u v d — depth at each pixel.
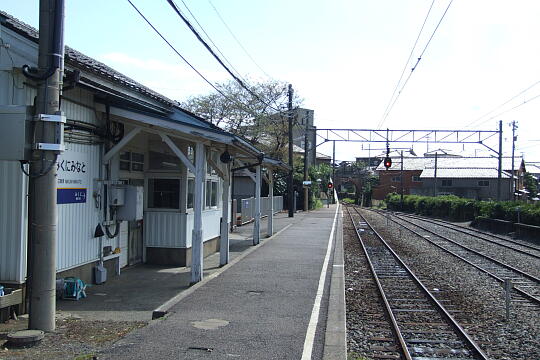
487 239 23.17
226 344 6.23
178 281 11.14
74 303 8.98
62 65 6.49
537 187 89.38
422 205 51.03
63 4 6.40
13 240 7.97
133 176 12.59
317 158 100.06
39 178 6.45
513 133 48.59
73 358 5.58
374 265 15.06
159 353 5.82
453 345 7.29
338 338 6.57
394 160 84.38
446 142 37.25
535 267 15.12
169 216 13.30
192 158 13.99
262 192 41.81
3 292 7.60
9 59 7.94
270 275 11.25
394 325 7.95
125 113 10.06
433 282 12.37
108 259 11.14
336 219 33.69
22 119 6.22
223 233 12.99
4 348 5.95
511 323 8.53
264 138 40.94
